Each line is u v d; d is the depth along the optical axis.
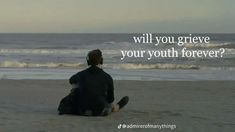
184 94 12.27
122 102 7.88
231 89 13.88
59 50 46.81
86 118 7.10
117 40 92.25
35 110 8.41
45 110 8.43
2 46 60.62
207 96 11.73
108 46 51.44
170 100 10.66
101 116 7.35
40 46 59.66
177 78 20.16
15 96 11.21
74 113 7.55
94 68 7.33
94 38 109.38
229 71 25.16
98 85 7.30
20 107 8.91
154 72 24.12
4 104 9.41
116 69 26.50
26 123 6.67
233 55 39.72
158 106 9.28
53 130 6.11
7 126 6.41
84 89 7.31
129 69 26.56
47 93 12.11
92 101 7.30
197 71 25.22
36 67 28.05
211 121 7.15
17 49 49.50
